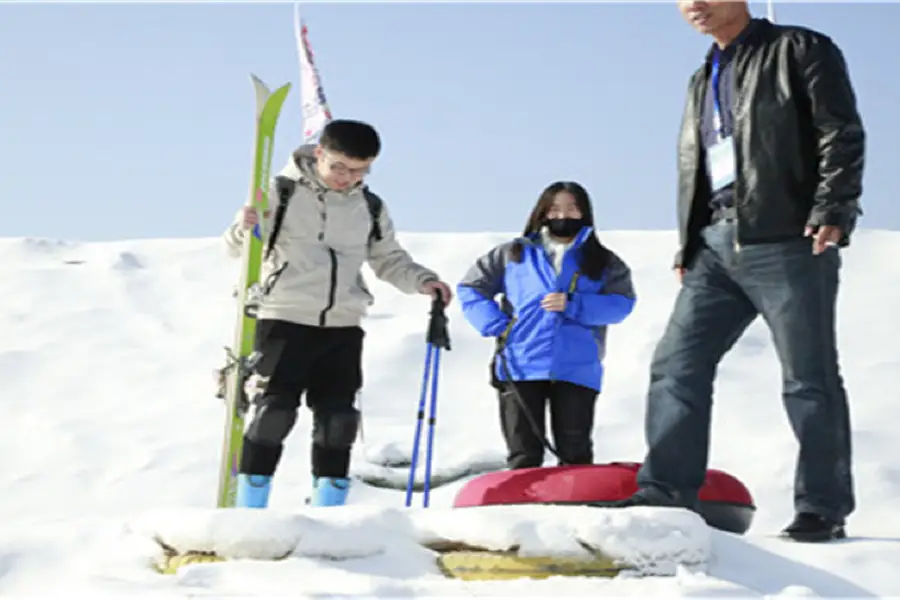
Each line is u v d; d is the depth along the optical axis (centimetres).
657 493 393
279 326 449
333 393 455
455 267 1147
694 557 343
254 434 445
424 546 355
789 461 646
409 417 787
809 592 321
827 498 381
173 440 720
